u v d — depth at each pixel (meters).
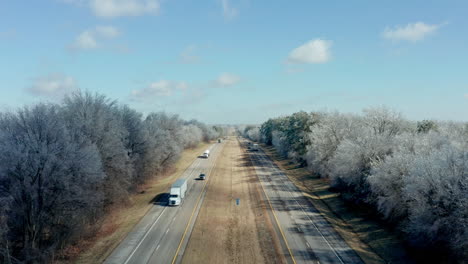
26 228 30.17
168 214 44.25
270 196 57.38
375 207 45.16
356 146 52.03
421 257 30.47
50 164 29.66
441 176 30.31
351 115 80.25
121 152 46.34
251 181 71.94
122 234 36.06
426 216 30.67
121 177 47.59
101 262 28.91
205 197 54.84
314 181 71.81
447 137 48.78
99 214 41.66
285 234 37.62
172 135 98.25
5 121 32.47
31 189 29.23
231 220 42.81
